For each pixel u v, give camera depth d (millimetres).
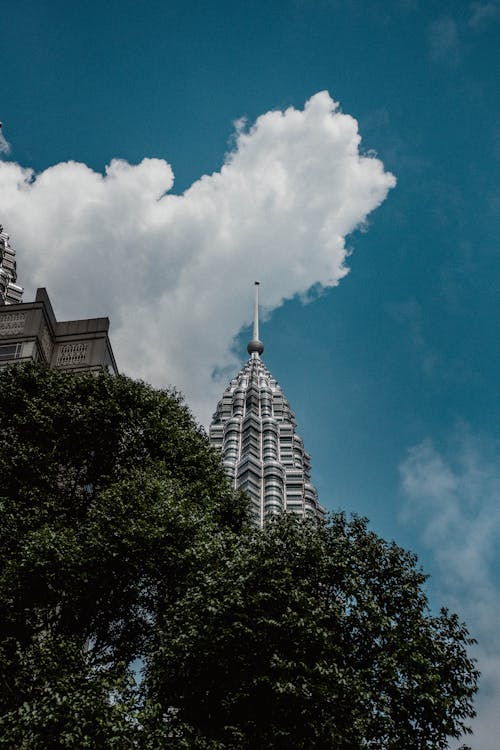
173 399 34062
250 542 24375
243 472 139625
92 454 30172
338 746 18984
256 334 198125
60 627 23953
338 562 23656
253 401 164000
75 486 29188
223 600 20469
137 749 17062
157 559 23922
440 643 22359
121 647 24766
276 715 19094
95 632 25391
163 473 28734
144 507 24859
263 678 18656
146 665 21875
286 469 143750
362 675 20641
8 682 18969
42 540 22859
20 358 44562
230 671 19641
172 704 20109
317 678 19375
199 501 28578
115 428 29797
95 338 48875
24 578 22656
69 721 16719
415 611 23047
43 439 29000
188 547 24344
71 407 29609
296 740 18750
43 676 18625
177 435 30969
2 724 16859
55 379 31734
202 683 19875
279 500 134750
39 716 16609
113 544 23469
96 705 17203
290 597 20672
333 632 20766
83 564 23109
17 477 26953
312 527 26109
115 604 24578
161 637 21266
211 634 19609
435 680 20719
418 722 20734
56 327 49469
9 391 30359
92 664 20812
